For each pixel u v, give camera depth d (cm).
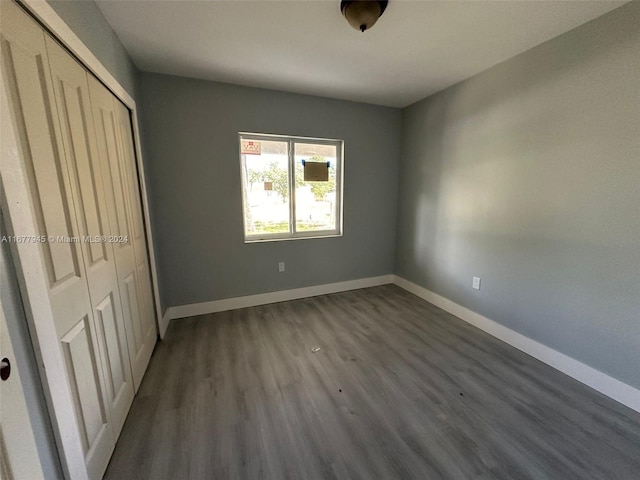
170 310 275
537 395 172
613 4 152
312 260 333
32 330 83
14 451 67
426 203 317
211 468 126
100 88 147
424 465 127
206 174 270
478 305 259
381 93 293
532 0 149
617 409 160
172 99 248
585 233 177
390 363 205
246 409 161
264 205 305
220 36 184
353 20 153
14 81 83
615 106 159
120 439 141
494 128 232
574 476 122
